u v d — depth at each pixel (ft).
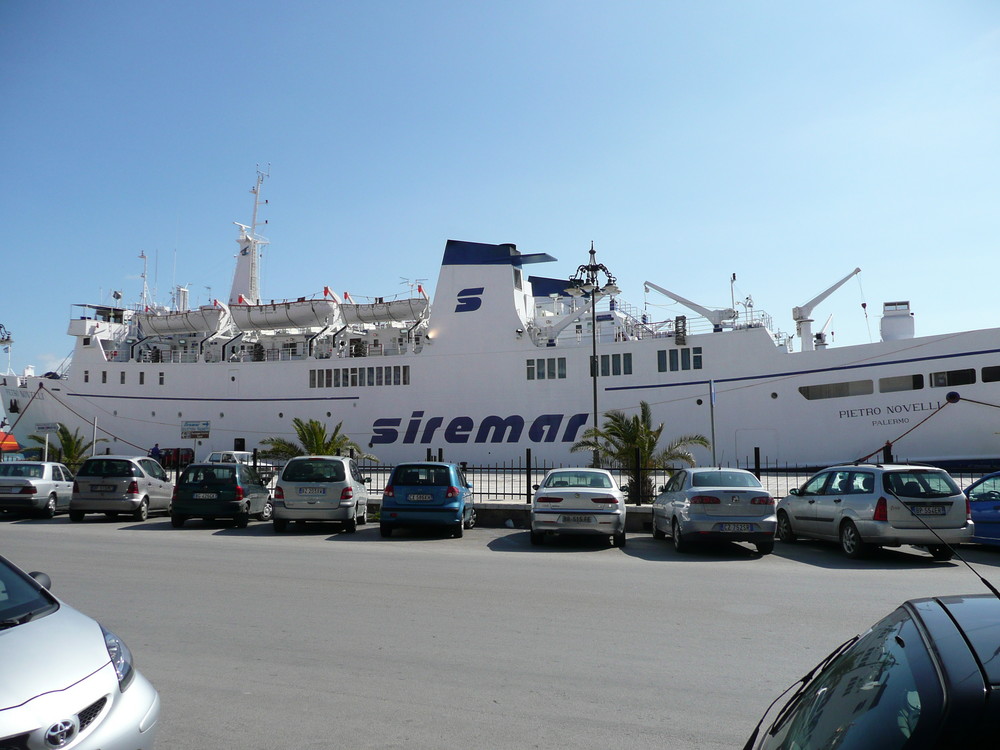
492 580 32.73
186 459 137.80
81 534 51.72
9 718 10.75
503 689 17.89
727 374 109.09
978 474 92.07
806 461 102.83
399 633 23.12
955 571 35.96
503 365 123.54
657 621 24.86
